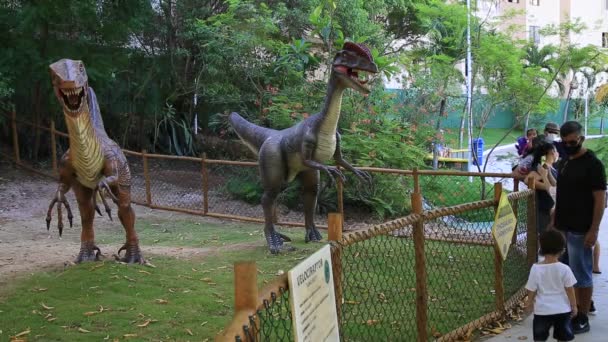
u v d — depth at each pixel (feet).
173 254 24.90
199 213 35.94
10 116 46.01
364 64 22.98
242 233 31.12
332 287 9.62
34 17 38.70
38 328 15.79
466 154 60.13
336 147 25.93
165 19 48.57
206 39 45.78
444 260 23.26
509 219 17.92
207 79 46.68
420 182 38.34
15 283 19.49
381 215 35.14
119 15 43.55
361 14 46.06
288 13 46.06
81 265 21.06
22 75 41.37
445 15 44.01
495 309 17.63
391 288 18.17
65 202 20.76
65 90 18.33
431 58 45.06
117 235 30.32
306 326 8.13
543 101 43.39
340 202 30.81
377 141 35.94
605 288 21.02
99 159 20.35
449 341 15.40
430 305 18.60
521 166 26.12
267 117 39.88
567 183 16.83
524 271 20.59
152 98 49.62
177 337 15.48
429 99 43.01
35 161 45.88
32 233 30.14
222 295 18.93
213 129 51.39
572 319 16.66
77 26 43.16
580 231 16.60
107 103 48.67
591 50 44.06
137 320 16.49
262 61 44.11
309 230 28.04
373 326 16.01
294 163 25.48
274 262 23.63
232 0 42.29
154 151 52.44
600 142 57.72
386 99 40.19
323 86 40.34
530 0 87.04
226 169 46.55
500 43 42.91
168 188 42.75
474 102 49.08
